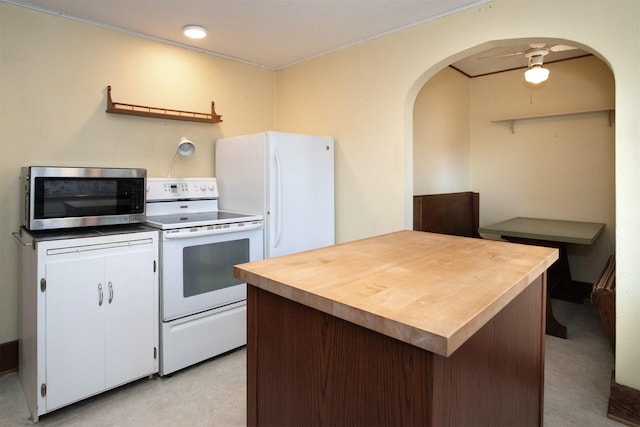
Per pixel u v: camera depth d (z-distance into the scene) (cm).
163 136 289
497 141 436
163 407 198
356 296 94
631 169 178
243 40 286
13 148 224
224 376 229
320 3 227
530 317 142
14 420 186
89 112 252
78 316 190
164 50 285
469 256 141
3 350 227
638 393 183
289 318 109
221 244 244
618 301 187
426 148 386
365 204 291
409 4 228
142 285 212
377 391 89
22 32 224
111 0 221
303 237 284
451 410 89
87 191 211
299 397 108
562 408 199
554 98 394
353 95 295
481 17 224
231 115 329
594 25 187
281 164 268
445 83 409
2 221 223
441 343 71
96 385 197
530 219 403
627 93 178
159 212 272
